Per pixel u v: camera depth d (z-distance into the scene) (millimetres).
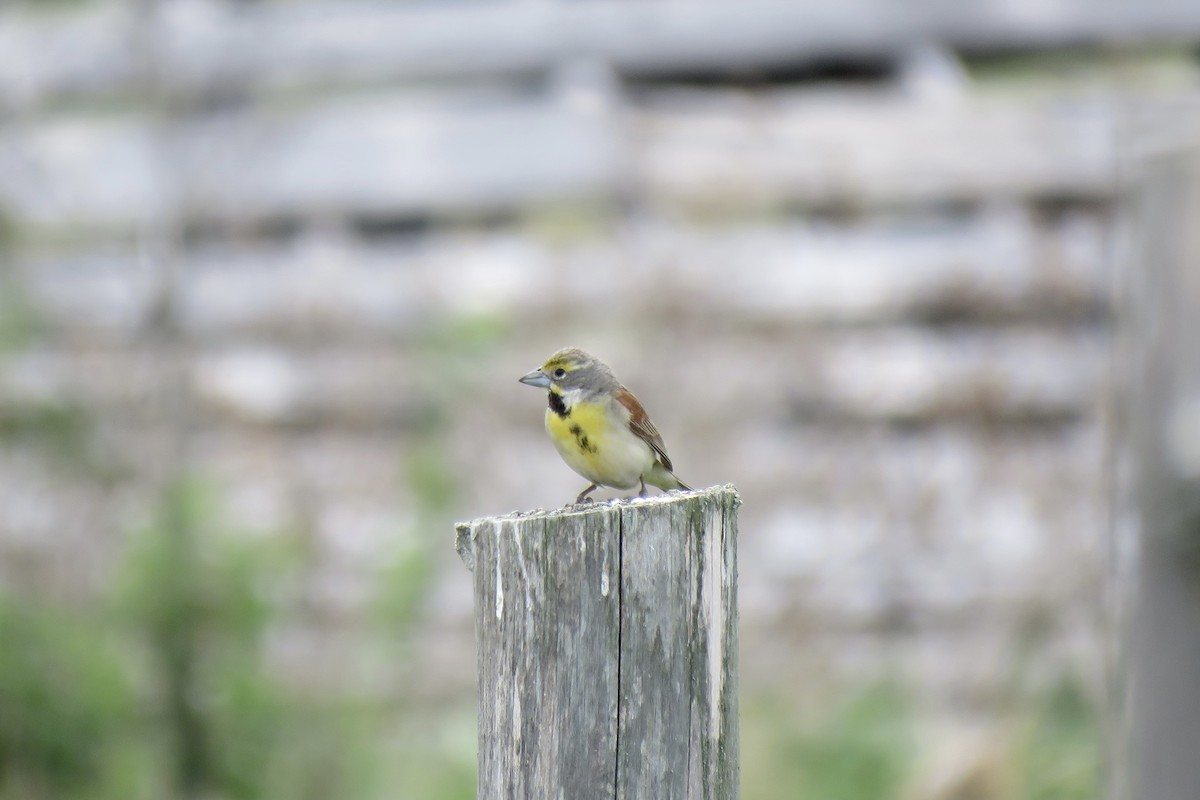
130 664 11930
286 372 14758
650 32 15656
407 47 15680
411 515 13484
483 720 5168
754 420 14406
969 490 14133
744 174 14984
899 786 11867
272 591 12336
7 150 14836
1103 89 15133
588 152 15281
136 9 14703
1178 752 4852
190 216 14625
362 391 14508
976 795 11453
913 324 14641
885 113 15148
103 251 14750
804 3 15523
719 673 5152
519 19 15711
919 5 15422
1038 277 14430
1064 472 14031
